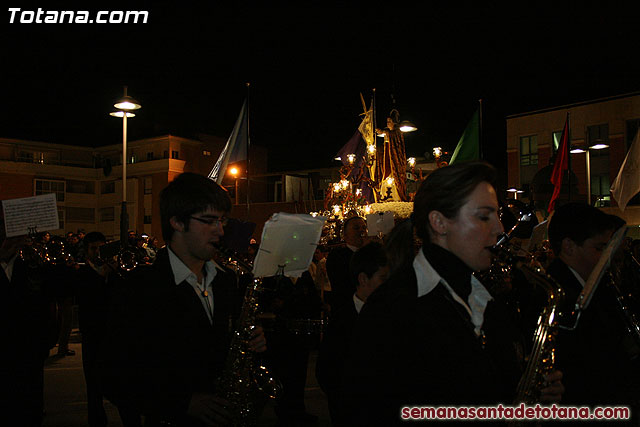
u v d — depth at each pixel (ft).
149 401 7.83
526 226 12.53
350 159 37.73
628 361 9.00
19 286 12.47
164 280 8.33
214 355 8.50
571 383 8.66
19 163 136.67
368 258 11.49
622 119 84.02
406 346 5.77
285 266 9.62
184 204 8.40
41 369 12.71
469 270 6.18
